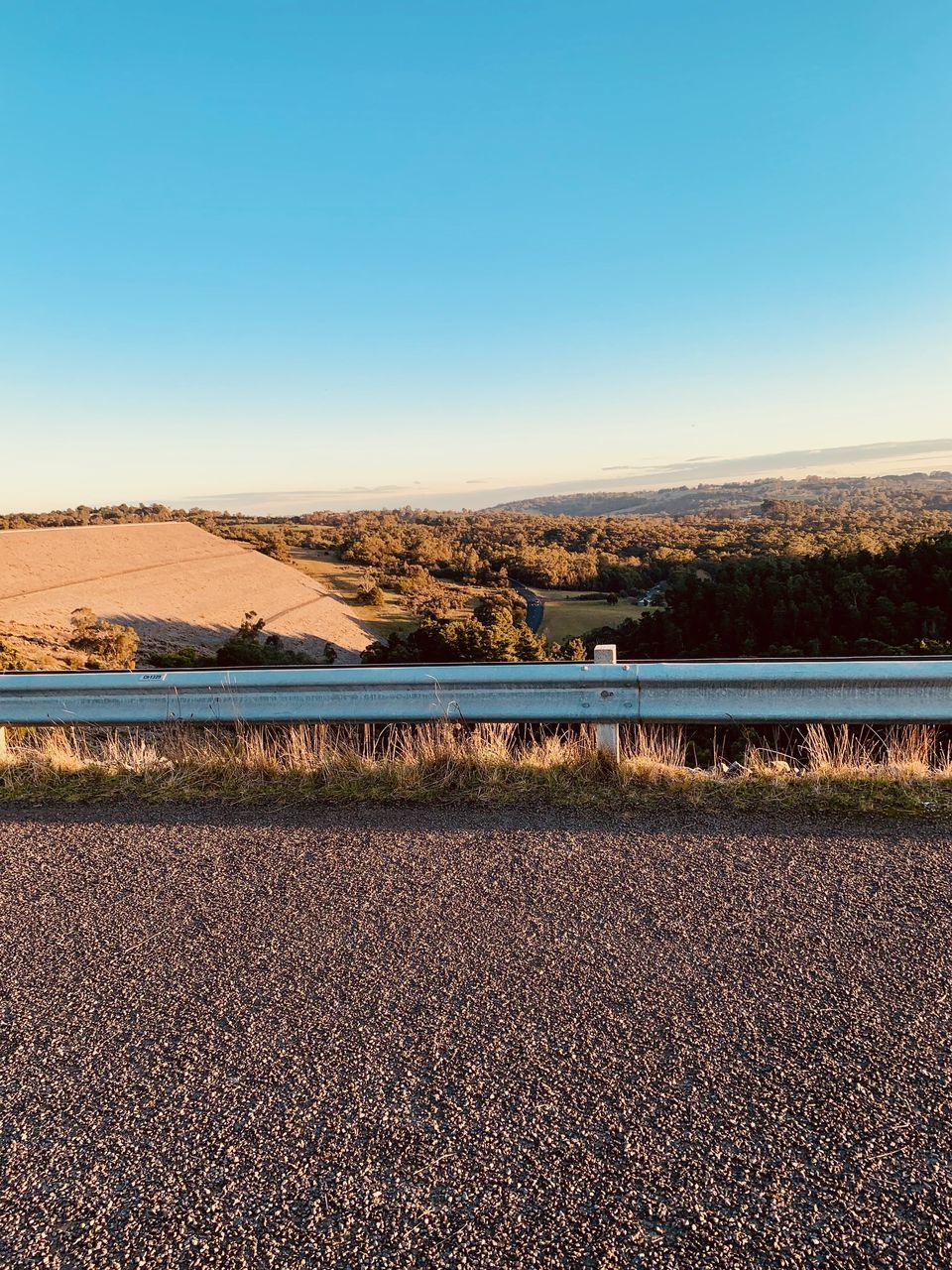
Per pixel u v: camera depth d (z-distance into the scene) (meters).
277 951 2.40
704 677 3.88
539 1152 1.58
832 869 2.82
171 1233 1.43
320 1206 1.47
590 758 3.99
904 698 3.78
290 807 3.70
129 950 2.44
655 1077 1.78
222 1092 1.79
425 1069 1.84
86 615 82.38
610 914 2.55
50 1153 1.63
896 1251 1.34
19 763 4.41
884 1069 1.79
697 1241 1.37
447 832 3.30
